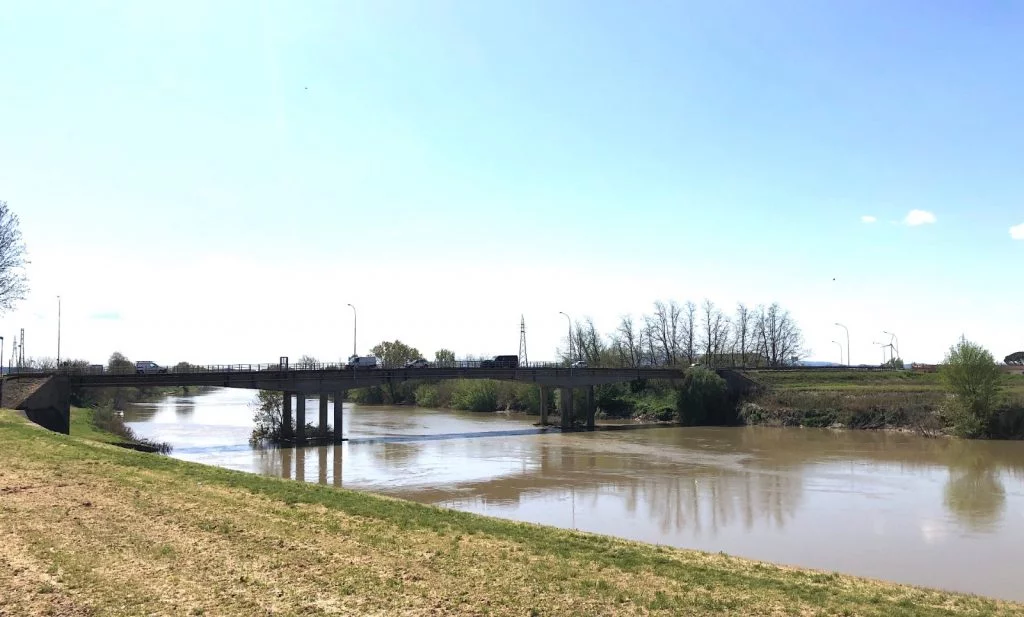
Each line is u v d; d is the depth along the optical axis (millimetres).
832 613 14180
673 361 135625
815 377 104312
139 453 30391
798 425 86375
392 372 77312
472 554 16859
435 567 15586
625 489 42375
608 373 95125
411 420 103125
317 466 52719
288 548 16531
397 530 18922
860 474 48000
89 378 59938
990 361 70500
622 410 106688
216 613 12281
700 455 59250
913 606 15352
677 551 20219
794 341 143125
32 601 12391
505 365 90938
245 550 16188
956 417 72062
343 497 23484
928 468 50750
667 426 91250
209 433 78750
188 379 64812
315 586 13914
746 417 91688
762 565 19312
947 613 14953
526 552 17484
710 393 95500
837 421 83688
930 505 37094
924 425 75750
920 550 27938
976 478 46219
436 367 81625
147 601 12703
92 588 13219
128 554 15477
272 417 73375
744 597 14828
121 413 104188
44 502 19766
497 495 40656
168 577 14078
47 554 15117
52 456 26922
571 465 53344
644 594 14508
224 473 26562
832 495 40031
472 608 13125
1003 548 28266
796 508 36312
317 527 18719
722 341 137125
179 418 105750
